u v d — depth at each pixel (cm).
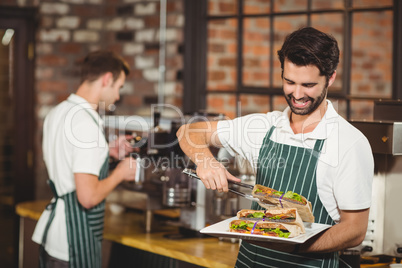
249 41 444
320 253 225
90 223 314
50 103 504
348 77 400
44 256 321
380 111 279
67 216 312
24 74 502
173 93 479
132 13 502
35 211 394
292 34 212
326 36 207
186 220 340
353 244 212
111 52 328
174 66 477
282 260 231
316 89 209
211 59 464
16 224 507
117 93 330
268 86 434
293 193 214
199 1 464
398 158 258
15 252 511
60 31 504
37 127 503
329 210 223
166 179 342
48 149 321
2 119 505
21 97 503
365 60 412
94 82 319
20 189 507
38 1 495
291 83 211
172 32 477
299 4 418
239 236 208
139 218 392
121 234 347
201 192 332
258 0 439
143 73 496
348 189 212
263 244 222
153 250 321
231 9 452
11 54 501
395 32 364
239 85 450
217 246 320
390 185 262
